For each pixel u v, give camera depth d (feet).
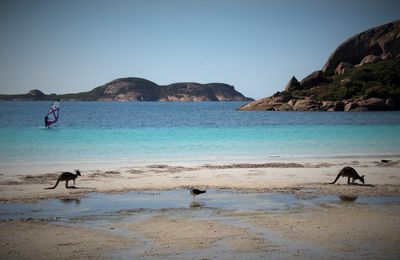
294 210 55.62
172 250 41.01
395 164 92.79
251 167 88.17
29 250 40.83
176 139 136.26
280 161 97.25
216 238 44.50
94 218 51.57
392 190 67.36
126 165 90.33
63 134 147.54
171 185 70.44
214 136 145.79
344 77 449.06
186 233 46.06
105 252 40.42
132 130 166.91
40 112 377.91
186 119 270.87
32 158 97.71
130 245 42.32
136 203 58.95
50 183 71.15
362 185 71.00
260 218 51.85
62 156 101.04
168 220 50.88
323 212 54.60
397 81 415.64
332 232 46.57
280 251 40.86
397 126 192.03
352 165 91.45
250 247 41.88
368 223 49.88
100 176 77.71
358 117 273.13
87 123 221.66
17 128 175.11
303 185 70.90
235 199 61.57
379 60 482.28
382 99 366.02
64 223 49.49
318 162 95.55
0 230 46.73
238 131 165.07
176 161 96.27
